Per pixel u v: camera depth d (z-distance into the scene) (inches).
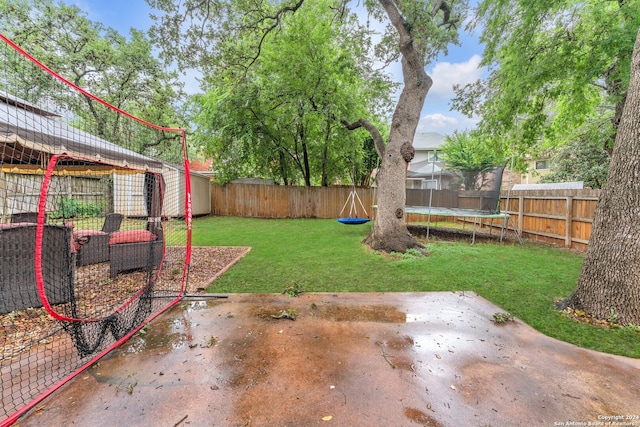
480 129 332.8
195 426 51.4
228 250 215.5
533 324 96.7
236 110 382.0
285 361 72.6
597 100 300.5
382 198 224.5
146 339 84.7
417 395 59.9
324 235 289.6
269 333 88.1
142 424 51.9
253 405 56.9
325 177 505.4
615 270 95.9
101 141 167.2
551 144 395.9
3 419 52.6
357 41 292.5
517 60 267.4
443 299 118.8
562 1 227.3
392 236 217.0
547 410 55.7
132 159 169.0
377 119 453.7
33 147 122.7
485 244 245.6
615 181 97.5
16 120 127.6
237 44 290.7
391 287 135.3
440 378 65.8
